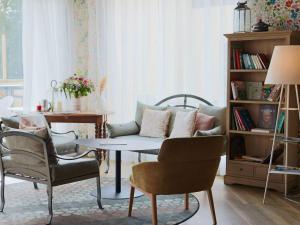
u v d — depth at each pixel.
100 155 6.67
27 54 7.33
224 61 6.66
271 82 5.43
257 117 6.34
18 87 7.63
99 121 6.71
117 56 7.50
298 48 5.36
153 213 4.59
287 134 5.74
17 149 4.89
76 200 5.51
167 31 7.05
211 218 4.99
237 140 6.30
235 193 5.86
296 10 6.11
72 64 7.72
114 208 5.25
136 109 7.14
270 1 6.27
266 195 5.79
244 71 6.09
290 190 5.96
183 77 7.00
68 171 4.86
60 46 7.58
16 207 5.25
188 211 5.16
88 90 7.04
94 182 6.23
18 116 5.71
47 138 4.70
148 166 4.52
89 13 7.66
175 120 6.53
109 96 7.57
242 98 6.27
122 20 7.35
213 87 6.76
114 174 6.71
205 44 6.75
